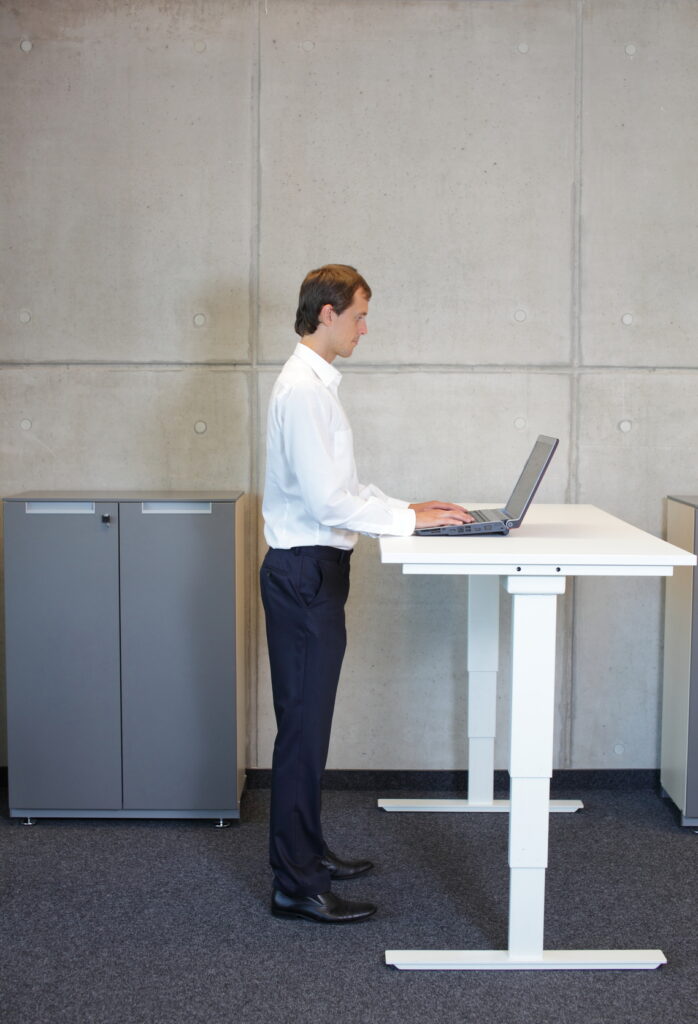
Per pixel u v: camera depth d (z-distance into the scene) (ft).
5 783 12.82
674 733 11.91
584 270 12.21
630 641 12.62
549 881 10.04
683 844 11.02
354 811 11.98
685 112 12.09
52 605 11.34
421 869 10.34
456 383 12.28
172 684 11.37
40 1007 7.80
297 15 11.94
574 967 8.41
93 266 12.19
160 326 12.24
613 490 12.44
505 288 12.21
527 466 9.74
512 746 8.21
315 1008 7.82
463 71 12.00
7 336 12.26
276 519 8.96
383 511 8.74
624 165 12.12
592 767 12.78
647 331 12.28
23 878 10.12
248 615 12.51
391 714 12.67
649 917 9.29
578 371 12.31
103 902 9.59
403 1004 7.89
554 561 7.80
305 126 12.04
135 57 11.98
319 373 8.96
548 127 12.06
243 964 8.46
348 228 12.14
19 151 12.07
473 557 7.81
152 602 11.29
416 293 12.20
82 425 12.35
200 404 12.32
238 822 11.64
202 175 12.09
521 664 8.13
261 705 12.61
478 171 12.09
